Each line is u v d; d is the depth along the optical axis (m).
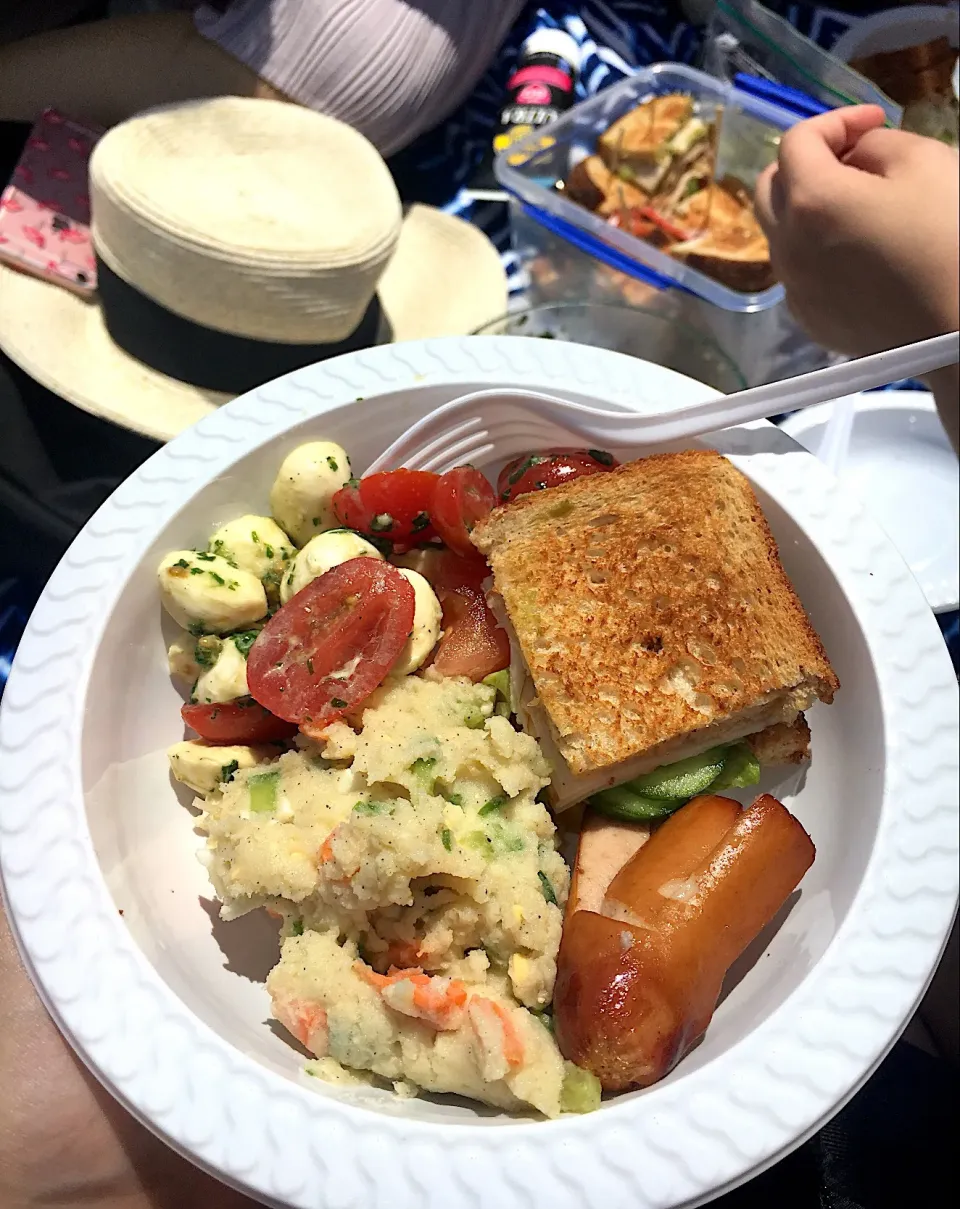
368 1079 0.17
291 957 0.18
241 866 0.18
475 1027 0.16
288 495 0.21
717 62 0.33
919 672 0.19
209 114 0.27
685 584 0.20
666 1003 0.16
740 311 0.29
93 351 0.28
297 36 0.28
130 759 0.19
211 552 0.20
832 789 0.20
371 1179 0.15
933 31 0.32
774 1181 0.22
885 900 0.17
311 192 0.27
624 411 0.21
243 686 0.19
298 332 0.27
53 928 0.17
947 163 0.24
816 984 0.17
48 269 0.27
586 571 0.20
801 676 0.19
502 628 0.21
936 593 0.26
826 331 0.27
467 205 0.32
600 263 0.31
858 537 0.20
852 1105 0.23
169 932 0.18
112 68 0.28
